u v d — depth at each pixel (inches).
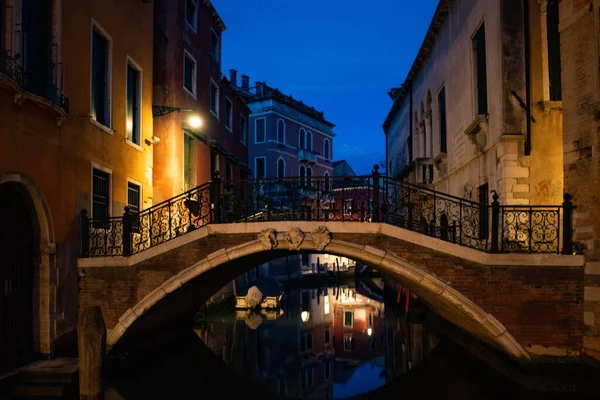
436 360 429.7
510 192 351.6
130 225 352.5
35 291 316.2
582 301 303.4
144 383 351.3
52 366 300.7
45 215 313.0
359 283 1348.4
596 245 294.5
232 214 413.4
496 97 371.6
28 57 315.9
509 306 306.8
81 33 358.6
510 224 318.3
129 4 438.0
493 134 378.3
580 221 305.6
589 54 303.1
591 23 302.7
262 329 601.6
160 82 526.3
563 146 320.2
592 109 299.7
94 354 253.9
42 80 317.7
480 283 309.4
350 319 707.4
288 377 400.8
